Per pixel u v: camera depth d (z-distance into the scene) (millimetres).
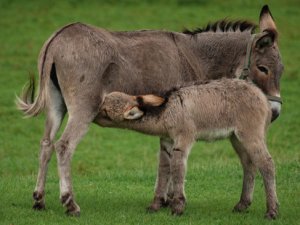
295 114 30109
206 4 46656
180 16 43688
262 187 14859
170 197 13008
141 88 12859
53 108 12664
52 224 11500
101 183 15797
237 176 16141
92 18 43250
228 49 13969
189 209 12727
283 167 16672
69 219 11828
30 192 14414
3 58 37500
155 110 12094
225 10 45031
